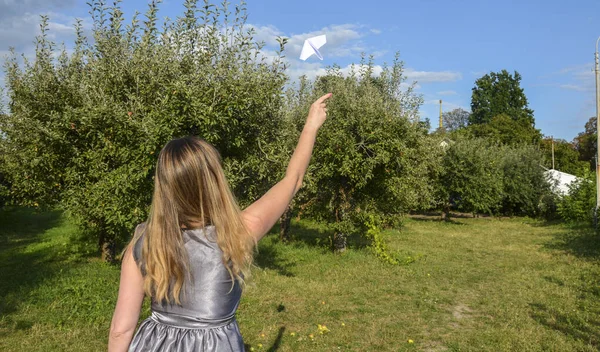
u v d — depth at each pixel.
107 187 6.94
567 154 49.66
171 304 1.42
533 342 6.00
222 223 1.44
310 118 1.77
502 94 60.00
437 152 18.62
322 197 12.51
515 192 26.12
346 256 11.82
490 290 8.90
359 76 12.57
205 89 6.59
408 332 6.36
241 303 7.35
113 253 10.29
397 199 12.34
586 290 8.92
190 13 7.05
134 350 1.44
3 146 8.50
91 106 7.03
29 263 10.41
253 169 7.43
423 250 13.70
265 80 7.09
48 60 8.08
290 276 9.49
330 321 6.71
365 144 11.05
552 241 16.14
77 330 5.99
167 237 1.40
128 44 7.70
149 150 6.24
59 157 7.96
